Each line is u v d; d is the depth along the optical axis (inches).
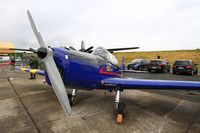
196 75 492.7
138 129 104.6
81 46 260.7
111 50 356.2
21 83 290.7
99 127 106.3
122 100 180.7
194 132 101.7
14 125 106.6
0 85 267.7
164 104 167.0
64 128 103.5
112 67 165.9
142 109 148.0
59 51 118.6
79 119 119.3
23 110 137.4
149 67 577.3
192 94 224.2
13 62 550.6
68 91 211.5
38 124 108.9
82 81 131.2
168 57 1519.4
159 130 103.8
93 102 167.6
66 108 105.4
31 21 119.4
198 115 133.9
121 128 105.7
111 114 131.9
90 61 136.7
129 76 409.4
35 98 179.9
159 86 125.8
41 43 113.8
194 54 1499.8
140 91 238.1
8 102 162.2
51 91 219.8
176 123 116.0
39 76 410.3
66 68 119.6
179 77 412.2
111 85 137.8
